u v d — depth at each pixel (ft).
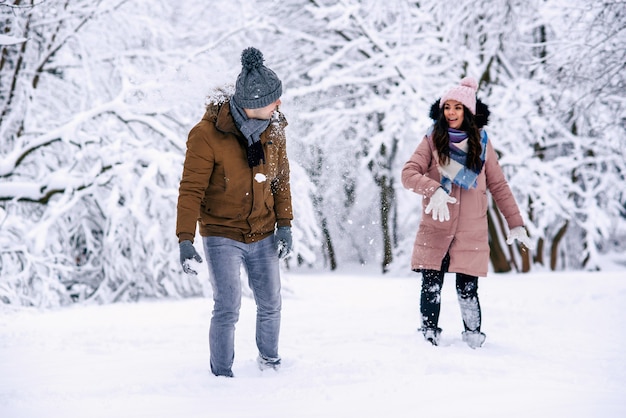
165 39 35.09
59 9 30.25
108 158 29.01
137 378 10.91
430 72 42.27
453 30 40.83
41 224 27.89
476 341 13.85
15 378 11.25
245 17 39.24
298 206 31.07
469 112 14.55
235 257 11.28
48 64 32.14
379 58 43.14
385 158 53.72
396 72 42.98
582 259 54.54
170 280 30.78
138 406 8.82
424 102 41.52
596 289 25.02
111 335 16.57
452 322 17.98
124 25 33.58
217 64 30.86
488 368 11.12
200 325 18.71
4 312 24.02
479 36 41.81
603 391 9.37
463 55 41.98
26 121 31.35
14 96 31.58
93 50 32.89
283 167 11.89
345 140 47.93
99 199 30.55
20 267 28.58
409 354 12.51
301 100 43.09
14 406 8.95
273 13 46.29
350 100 48.65
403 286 33.81
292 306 23.63
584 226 48.75
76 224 32.68
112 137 30.37
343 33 47.03
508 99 41.73
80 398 9.43
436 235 14.34
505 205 15.05
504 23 39.58
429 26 43.16
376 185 58.65
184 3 39.60
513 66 46.65
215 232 11.23
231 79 15.79
